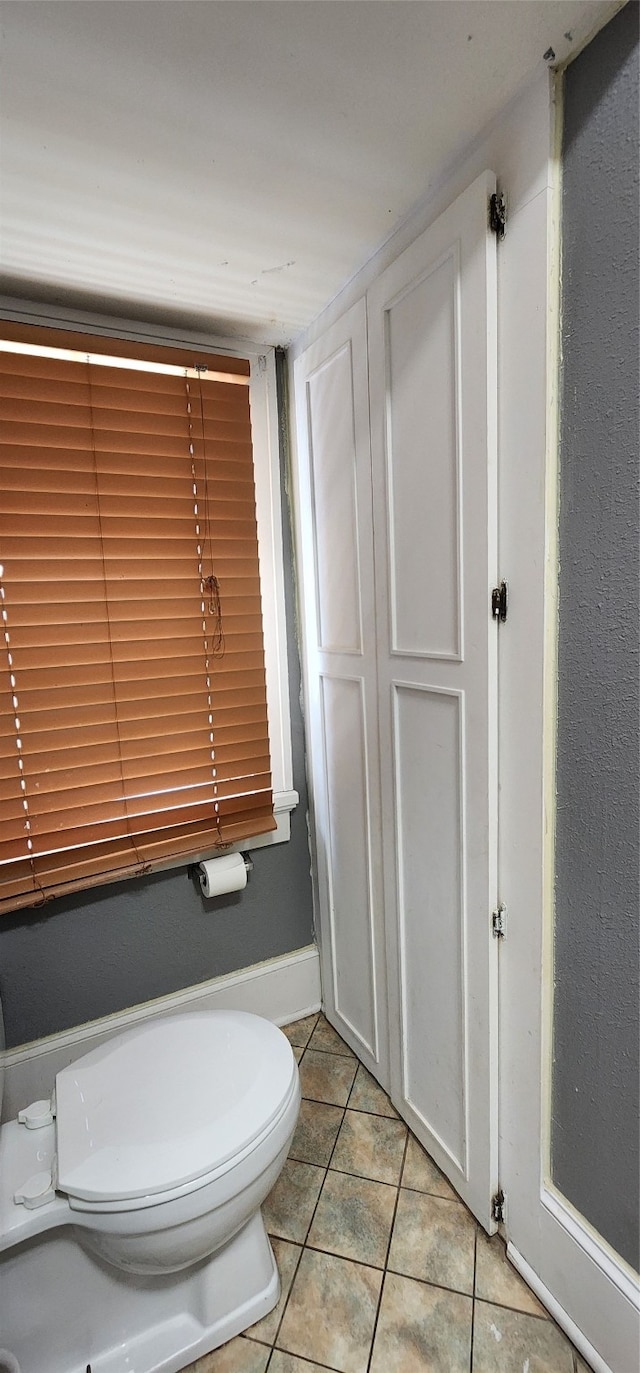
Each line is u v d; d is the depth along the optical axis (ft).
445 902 4.07
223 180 3.36
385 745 4.56
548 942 3.35
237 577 5.55
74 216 3.63
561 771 3.16
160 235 3.86
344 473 4.75
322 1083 5.50
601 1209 3.26
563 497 2.97
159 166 3.22
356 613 4.82
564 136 2.73
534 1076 3.53
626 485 2.66
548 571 3.05
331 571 5.15
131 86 2.73
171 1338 3.53
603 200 2.60
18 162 3.14
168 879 5.57
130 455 4.94
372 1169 4.63
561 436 2.94
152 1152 3.19
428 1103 4.60
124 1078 3.69
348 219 3.77
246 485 5.50
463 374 3.34
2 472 4.50
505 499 3.24
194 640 5.39
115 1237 3.03
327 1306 3.74
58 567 4.76
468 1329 3.57
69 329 4.75
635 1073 2.96
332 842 5.75
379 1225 4.20
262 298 4.71
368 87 2.80
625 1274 3.12
